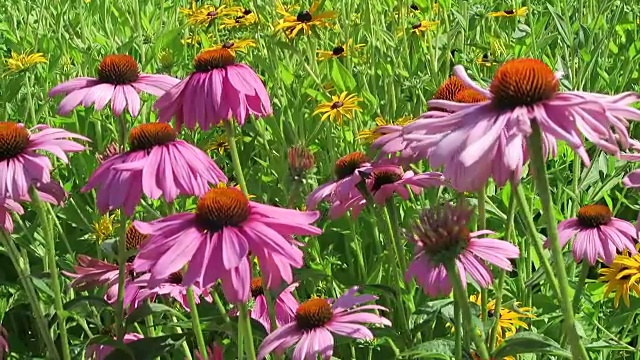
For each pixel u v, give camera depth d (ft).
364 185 3.73
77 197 4.93
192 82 3.97
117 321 3.61
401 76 5.79
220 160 5.35
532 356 3.87
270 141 5.57
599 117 2.85
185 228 3.17
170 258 3.11
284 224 3.19
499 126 2.86
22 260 4.16
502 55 5.90
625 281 3.88
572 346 2.90
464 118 2.92
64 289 4.13
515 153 2.81
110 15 7.50
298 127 5.45
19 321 4.56
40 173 3.50
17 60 5.53
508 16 6.59
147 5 8.25
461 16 6.29
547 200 2.87
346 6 6.83
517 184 2.87
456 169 2.85
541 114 2.85
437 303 3.60
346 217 4.71
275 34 5.72
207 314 3.78
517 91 2.88
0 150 3.52
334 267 4.66
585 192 5.11
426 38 6.39
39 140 3.60
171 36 6.33
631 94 2.90
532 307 4.17
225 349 3.87
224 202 3.15
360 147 5.21
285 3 7.43
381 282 4.49
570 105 2.86
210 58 3.98
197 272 3.10
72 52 6.63
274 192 4.87
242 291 3.08
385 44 6.54
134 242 4.06
